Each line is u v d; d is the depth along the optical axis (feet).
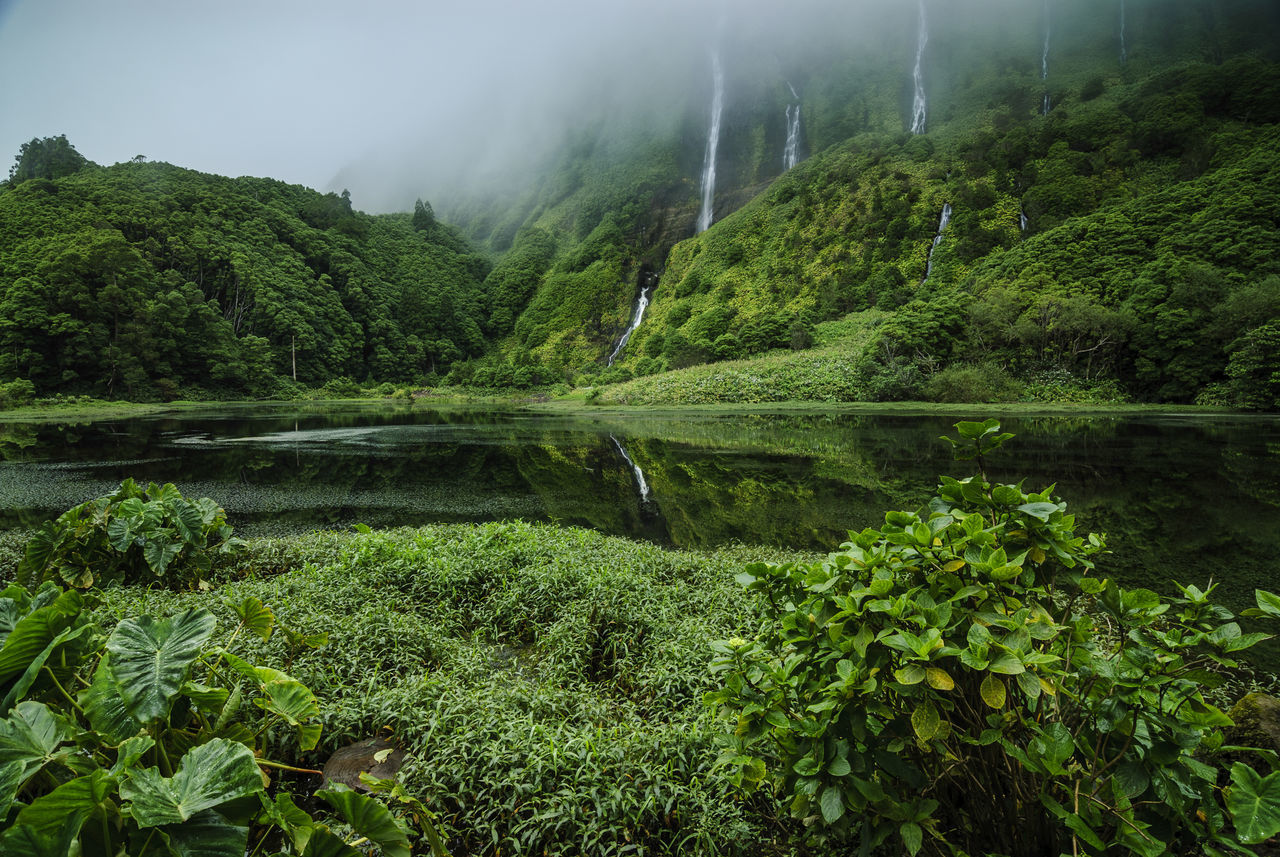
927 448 63.31
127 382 166.40
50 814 4.56
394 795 7.09
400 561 20.59
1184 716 5.93
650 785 9.53
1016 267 166.20
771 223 274.57
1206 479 43.16
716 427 93.45
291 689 8.43
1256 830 5.11
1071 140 232.12
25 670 6.36
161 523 19.88
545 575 19.53
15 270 168.96
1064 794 6.69
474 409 160.66
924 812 6.19
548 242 406.41
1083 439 67.67
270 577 22.41
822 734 6.54
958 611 6.36
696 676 13.52
